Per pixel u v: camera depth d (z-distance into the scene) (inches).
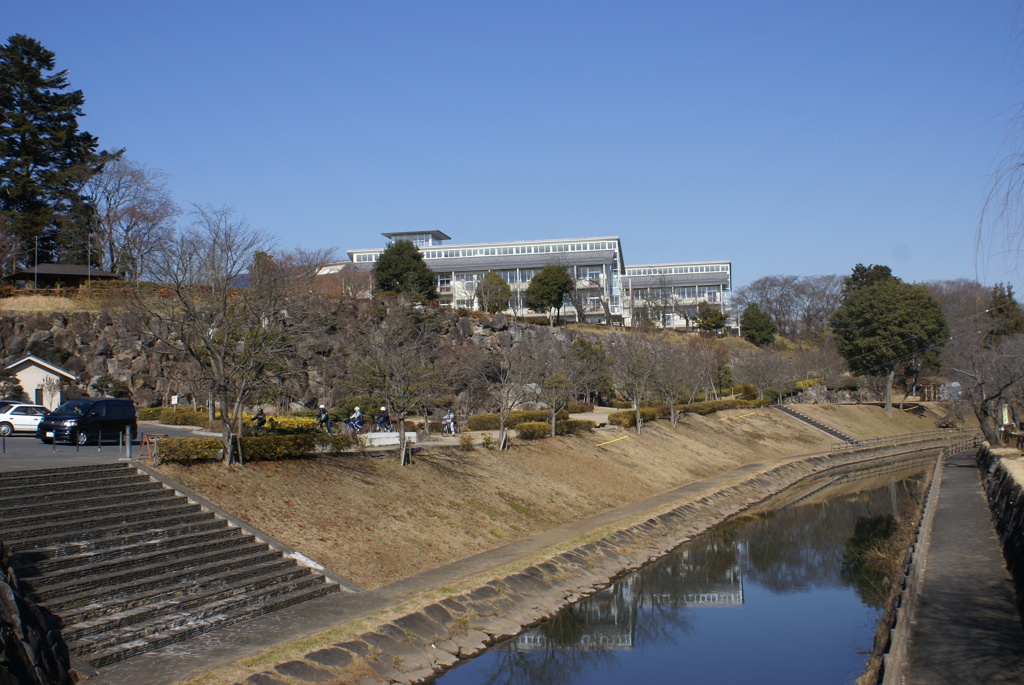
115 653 493.7
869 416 3073.3
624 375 2215.8
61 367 1512.1
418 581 757.3
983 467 1727.4
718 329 3976.4
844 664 704.4
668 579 988.6
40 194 2253.9
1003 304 1033.5
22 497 647.1
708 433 2237.9
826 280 4522.6
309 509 844.0
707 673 679.1
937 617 641.6
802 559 1134.4
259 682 470.0
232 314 992.2
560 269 2933.1
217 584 635.5
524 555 900.0
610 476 1473.9
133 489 740.7
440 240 4131.4
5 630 421.1
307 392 1598.2
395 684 544.4
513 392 1632.6
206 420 1385.3
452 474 1141.1
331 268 2591.0
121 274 2165.4
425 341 1694.1
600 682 655.8
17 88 2311.8
